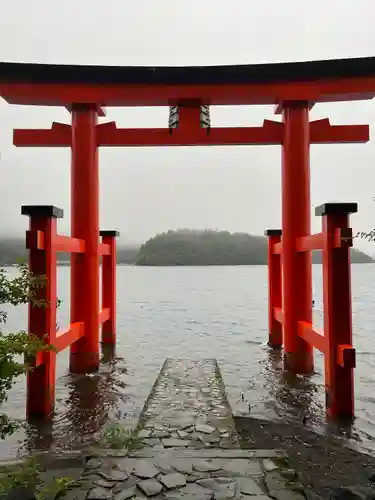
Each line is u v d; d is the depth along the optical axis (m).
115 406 7.45
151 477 4.53
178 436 5.77
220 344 13.23
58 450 5.66
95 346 9.70
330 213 6.75
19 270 4.12
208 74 9.15
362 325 17.02
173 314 20.50
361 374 9.80
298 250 9.30
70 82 9.19
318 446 5.82
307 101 9.61
